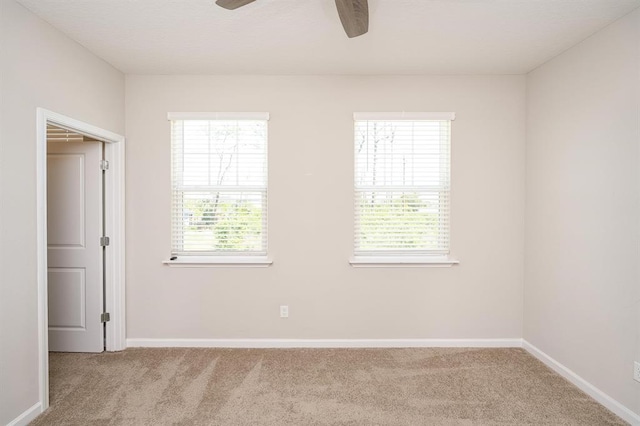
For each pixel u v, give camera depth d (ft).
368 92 9.77
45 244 6.83
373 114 9.66
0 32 5.88
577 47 7.79
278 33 7.45
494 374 8.31
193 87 9.76
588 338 7.46
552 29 7.19
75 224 9.45
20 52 6.29
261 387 7.72
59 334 9.52
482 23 7.00
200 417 6.65
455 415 6.72
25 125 6.41
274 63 8.99
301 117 9.80
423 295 9.85
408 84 9.77
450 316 9.85
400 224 9.89
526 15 6.68
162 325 9.86
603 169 7.07
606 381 6.99
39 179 6.70
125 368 8.58
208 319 9.87
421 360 9.05
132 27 7.18
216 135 9.87
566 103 8.12
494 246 9.82
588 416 6.70
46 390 6.88
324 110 9.78
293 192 9.81
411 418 6.63
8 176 6.07
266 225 9.89
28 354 6.50
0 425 5.98
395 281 9.85
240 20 6.92
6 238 6.05
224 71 9.52
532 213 9.43
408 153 9.86
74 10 6.50
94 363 8.84
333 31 7.36
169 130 9.78
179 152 9.87
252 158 9.87
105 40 7.72
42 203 6.75
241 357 9.21
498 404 7.08
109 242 9.57
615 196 6.78
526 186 9.71
